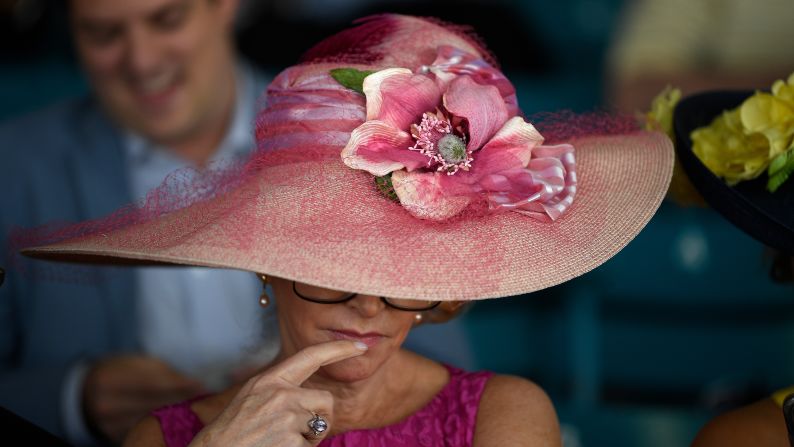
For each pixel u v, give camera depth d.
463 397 4.77
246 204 4.20
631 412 7.99
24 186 7.15
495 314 8.54
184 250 4.04
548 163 4.29
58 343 6.95
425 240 4.10
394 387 4.80
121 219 4.44
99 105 7.25
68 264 5.43
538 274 4.09
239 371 6.45
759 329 8.52
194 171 4.48
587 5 9.98
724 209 4.72
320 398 4.11
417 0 9.34
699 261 8.45
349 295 4.34
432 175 4.12
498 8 9.55
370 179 4.21
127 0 6.77
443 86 4.21
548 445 4.67
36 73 8.95
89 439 6.69
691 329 8.54
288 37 9.12
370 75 4.13
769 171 4.77
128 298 7.00
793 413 4.34
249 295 7.08
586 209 4.41
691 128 5.23
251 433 4.02
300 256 3.98
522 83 9.37
